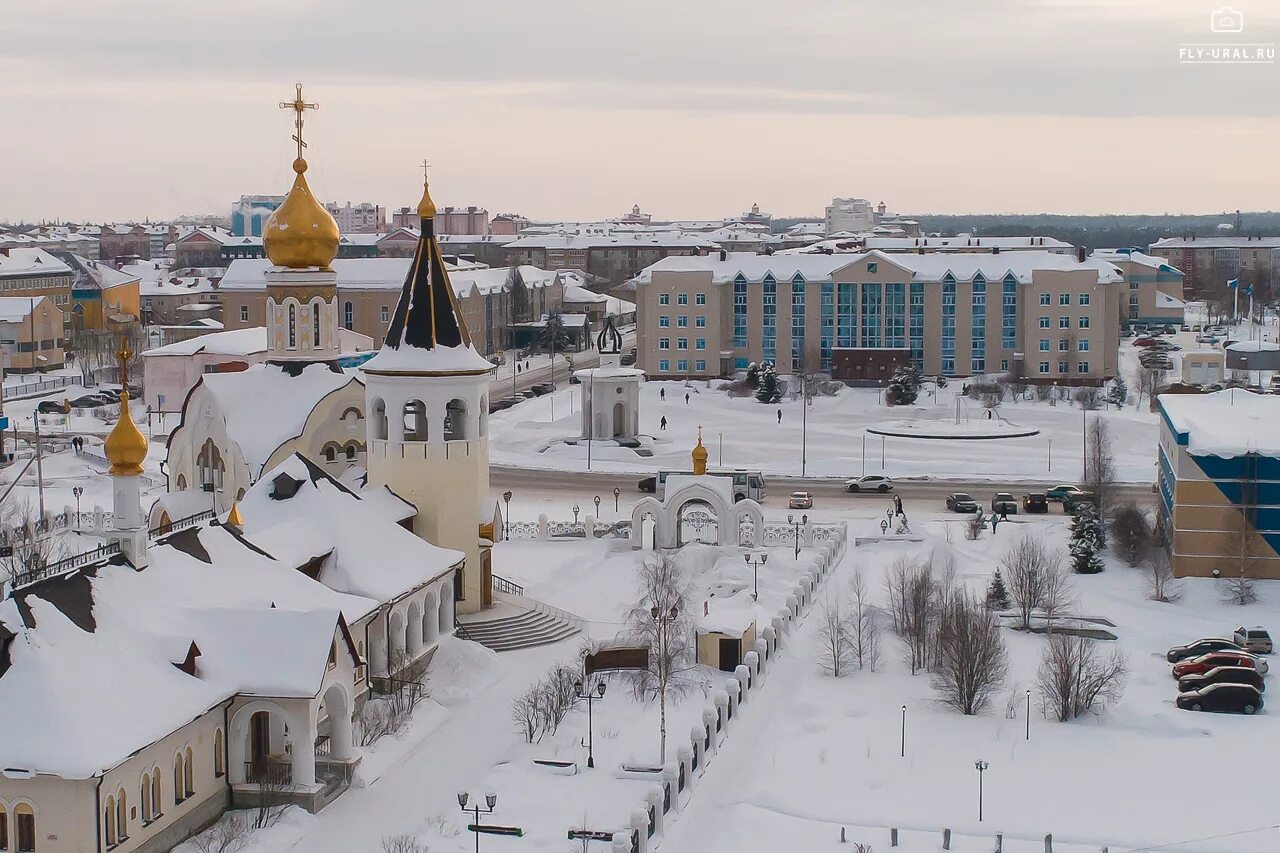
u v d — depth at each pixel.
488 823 58.78
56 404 176.75
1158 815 60.62
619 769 64.62
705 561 104.62
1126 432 162.62
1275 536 97.31
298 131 95.25
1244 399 114.12
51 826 51.41
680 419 175.12
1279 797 62.44
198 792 57.69
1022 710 73.50
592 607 92.62
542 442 157.25
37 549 91.62
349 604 70.06
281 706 59.66
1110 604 94.31
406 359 87.69
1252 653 83.19
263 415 92.56
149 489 127.50
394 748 66.38
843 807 61.34
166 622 59.97
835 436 163.12
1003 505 124.44
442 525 87.94
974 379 198.50
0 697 52.41
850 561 106.31
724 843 57.56
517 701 72.69
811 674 79.62
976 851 57.16
